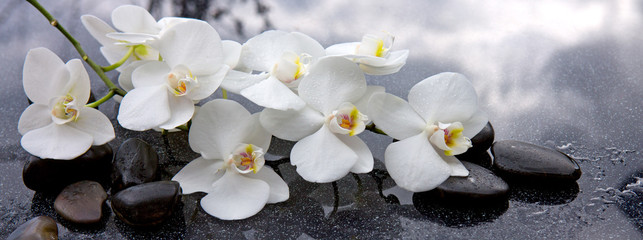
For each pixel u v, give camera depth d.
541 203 1.19
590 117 1.29
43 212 1.18
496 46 1.40
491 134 1.22
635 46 1.40
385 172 1.22
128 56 1.22
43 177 1.18
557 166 1.20
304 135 1.19
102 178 1.20
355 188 1.21
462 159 1.23
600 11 1.47
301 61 1.20
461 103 1.20
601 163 1.24
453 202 1.18
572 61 1.37
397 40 1.40
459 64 1.36
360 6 1.47
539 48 1.40
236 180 1.18
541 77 1.35
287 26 1.42
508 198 1.20
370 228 1.17
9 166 1.22
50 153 1.17
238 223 1.17
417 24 1.43
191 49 1.19
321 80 1.19
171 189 1.15
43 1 1.46
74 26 1.42
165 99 1.18
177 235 1.16
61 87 1.18
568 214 1.18
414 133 1.20
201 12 1.44
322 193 1.20
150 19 1.24
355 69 1.19
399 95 1.31
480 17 1.45
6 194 1.19
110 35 1.18
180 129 1.24
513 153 1.21
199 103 1.29
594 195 1.20
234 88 1.19
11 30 1.40
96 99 1.30
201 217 1.17
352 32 1.41
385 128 1.20
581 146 1.26
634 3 1.49
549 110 1.30
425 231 1.17
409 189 1.18
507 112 1.30
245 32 1.41
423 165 1.18
